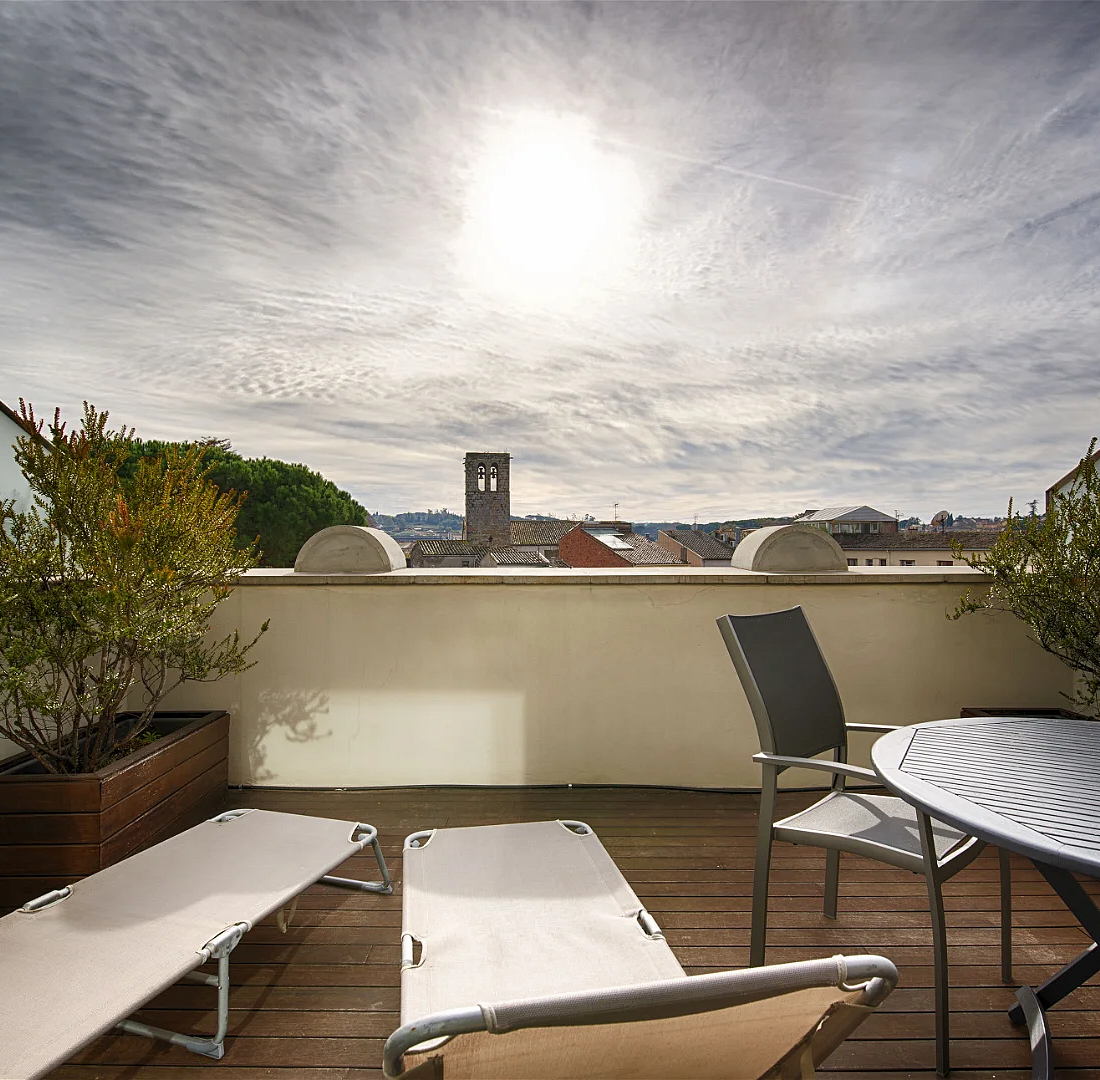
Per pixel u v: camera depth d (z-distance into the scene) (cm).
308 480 2389
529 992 142
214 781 349
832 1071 179
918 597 379
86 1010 145
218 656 338
